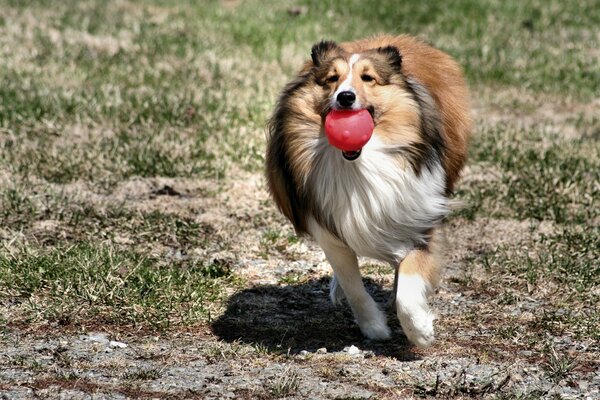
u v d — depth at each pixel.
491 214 12.55
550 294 10.12
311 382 7.79
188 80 18.19
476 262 11.00
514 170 14.29
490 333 9.08
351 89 7.88
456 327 9.23
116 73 18.38
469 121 10.05
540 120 17.55
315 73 8.41
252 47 20.92
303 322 9.43
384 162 8.27
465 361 8.38
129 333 8.90
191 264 10.75
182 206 12.56
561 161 14.52
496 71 19.95
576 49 21.84
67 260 10.28
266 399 7.41
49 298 9.51
